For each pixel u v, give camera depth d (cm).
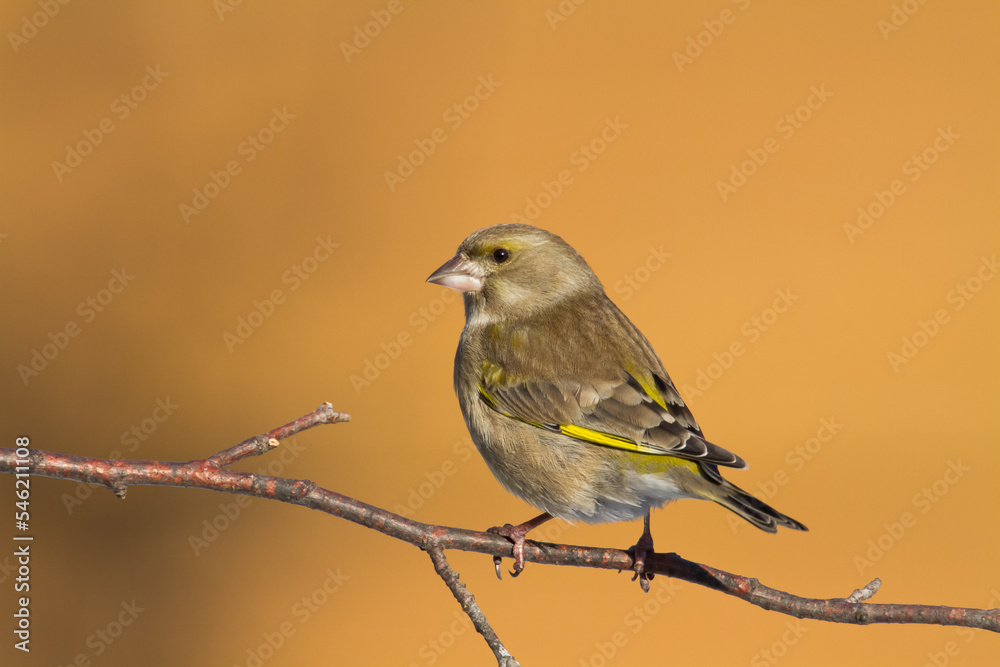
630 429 763
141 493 1534
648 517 775
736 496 711
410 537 638
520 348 828
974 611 612
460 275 887
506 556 700
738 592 675
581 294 888
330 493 627
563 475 784
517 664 597
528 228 905
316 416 625
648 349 845
